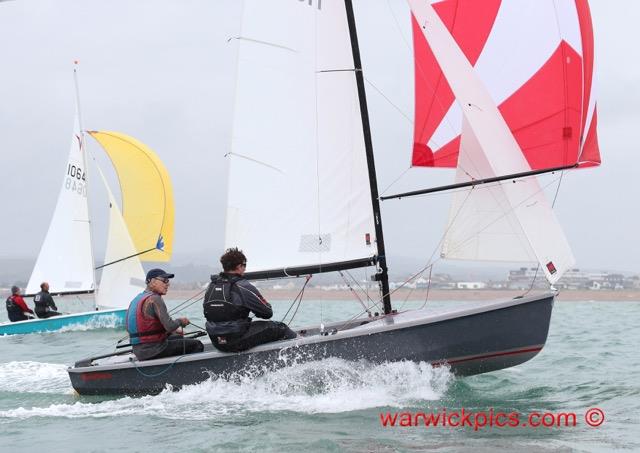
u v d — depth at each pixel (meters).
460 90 13.72
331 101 14.77
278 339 12.66
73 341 25.08
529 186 13.38
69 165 34.88
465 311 12.29
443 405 11.48
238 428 10.09
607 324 31.33
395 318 13.57
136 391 12.69
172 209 36.41
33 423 10.71
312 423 10.34
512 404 11.60
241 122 15.26
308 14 14.96
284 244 14.92
